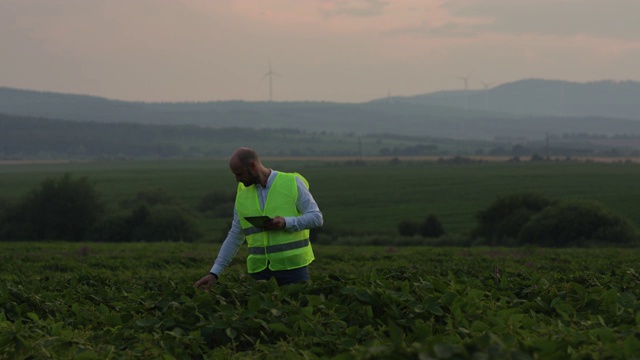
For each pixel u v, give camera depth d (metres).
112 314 8.34
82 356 6.37
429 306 7.47
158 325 7.61
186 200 129.88
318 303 7.97
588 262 29.62
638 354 5.46
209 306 8.13
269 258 9.33
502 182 146.12
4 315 8.41
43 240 77.19
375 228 87.88
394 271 10.62
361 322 7.66
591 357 5.57
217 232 81.19
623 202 104.50
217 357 6.64
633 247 61.22
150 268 29.59
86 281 13.01
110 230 75.56
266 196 9.34
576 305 8.11
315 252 40.03
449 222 91.75
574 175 159.25
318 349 6.63
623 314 7.46
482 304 7.68
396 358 5.12
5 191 151.88
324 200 122.38
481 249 44.72
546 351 5.47
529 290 9.08
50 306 9.45
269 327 7.23
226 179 185.12
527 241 64.81
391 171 194.50
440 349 4.77
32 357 6.55
